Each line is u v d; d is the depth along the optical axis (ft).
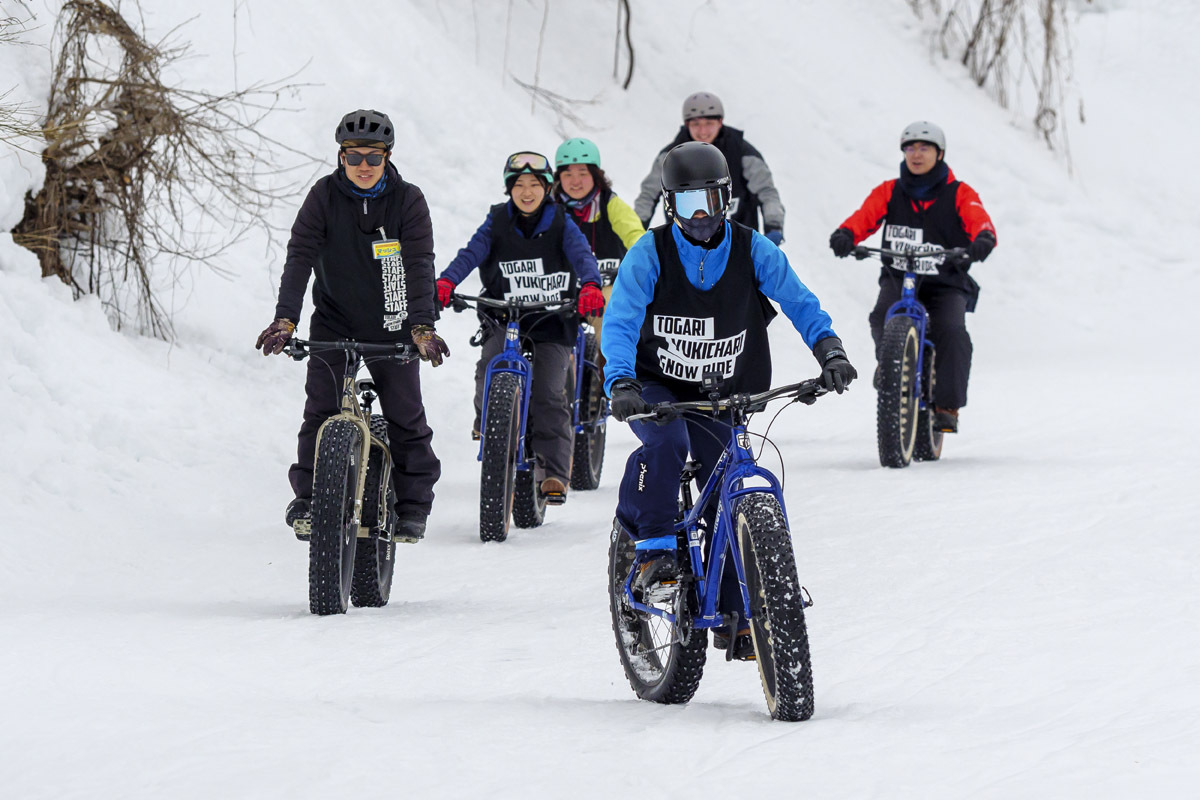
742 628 43.80
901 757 37.47
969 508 81.66
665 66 224.12
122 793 34.50
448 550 78.13
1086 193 234.58
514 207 84.94
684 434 46.47
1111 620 54.75
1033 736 39.27
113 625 57.52
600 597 64.23
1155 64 271.28
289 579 70.90
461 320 143.74
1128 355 185.16
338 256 63.05
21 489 80.48
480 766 37.09
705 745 39.14
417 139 160.76
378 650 53.67
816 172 218.79
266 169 139.74
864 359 183.32
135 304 112.88
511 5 220.02
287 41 157.07
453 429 118.73
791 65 232.94
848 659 50.24
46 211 107.04
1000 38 245.04
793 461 105.81
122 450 90.02
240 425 101.30
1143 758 36.37
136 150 109.50
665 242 46.29
